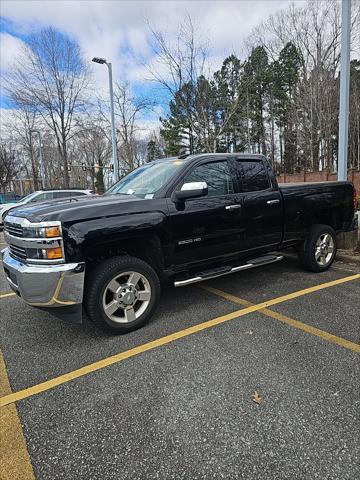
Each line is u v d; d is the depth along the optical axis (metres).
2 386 2.79
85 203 3.53
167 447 2.10
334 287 4.78
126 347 3.34
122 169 29.50
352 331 3.47
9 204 14.73
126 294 3.56
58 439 2.20
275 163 40.03
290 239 5.03
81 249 3.21
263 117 36.94
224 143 27.48
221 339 3.42
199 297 4.62
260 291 4.75
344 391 2.54
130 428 2.27
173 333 3.59
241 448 2.06
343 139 6.88
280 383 2.67
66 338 3.59
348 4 6.49
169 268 3.87
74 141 39.88
